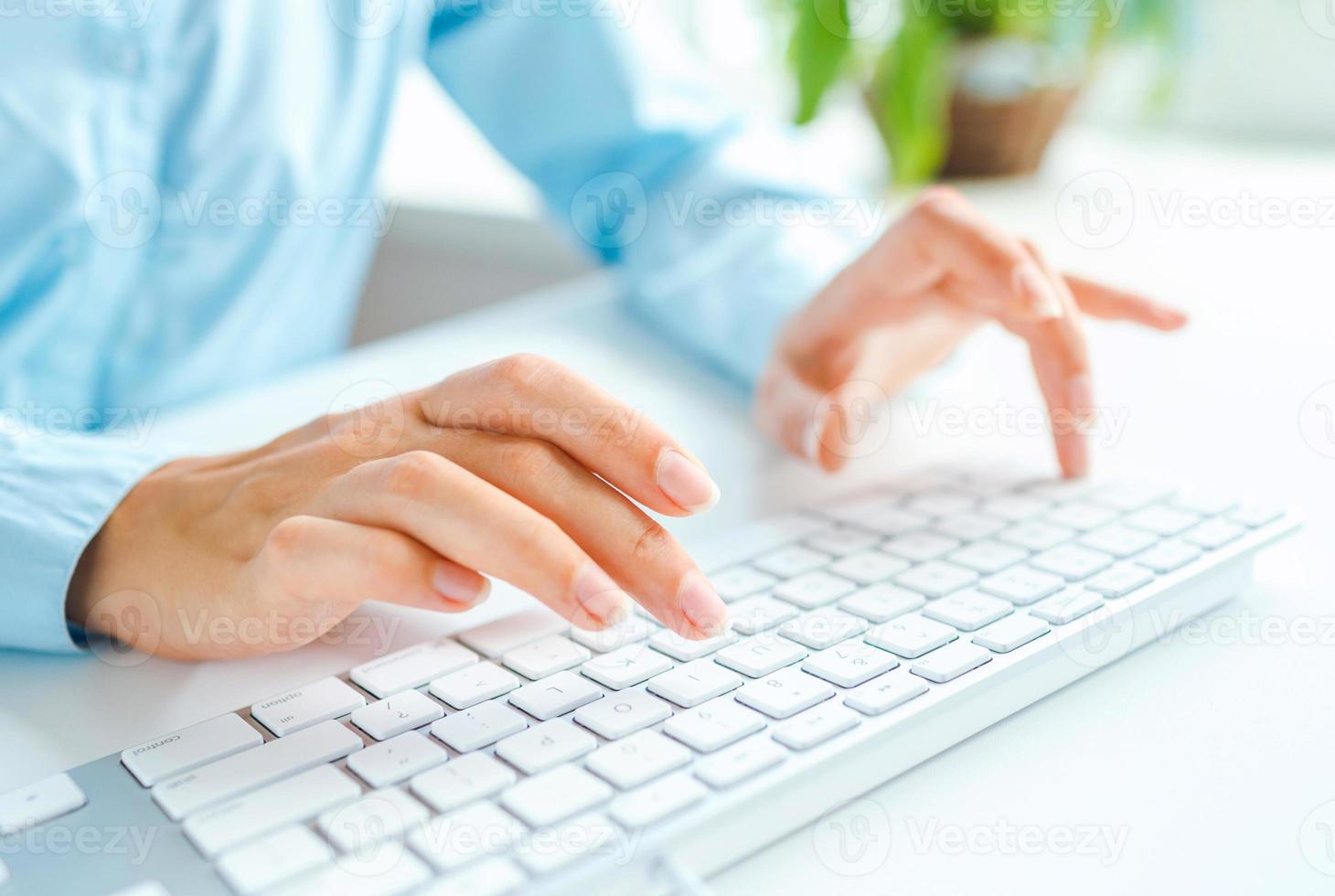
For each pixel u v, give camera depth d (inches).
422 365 26.1
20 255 25.2
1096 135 50.0
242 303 30.8
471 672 13.2
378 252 48.5
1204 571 15.2
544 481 14.0
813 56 38.9
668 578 13.2
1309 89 44.6
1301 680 13.7
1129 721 12.9
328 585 13.1
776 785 10.8
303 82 31.0
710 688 12.4
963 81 41.0
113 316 28.6
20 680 14.2
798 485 20.2
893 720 11.8
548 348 27.4
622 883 9.8
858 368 23.0
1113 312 21.8
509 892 9.5
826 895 10.2
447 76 35.6
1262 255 35.4
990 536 16.6
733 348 25.8
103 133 26.0
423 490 13.0
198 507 15.6
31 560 14.6
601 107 33.0
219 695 13.6
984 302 21.3
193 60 28.0
